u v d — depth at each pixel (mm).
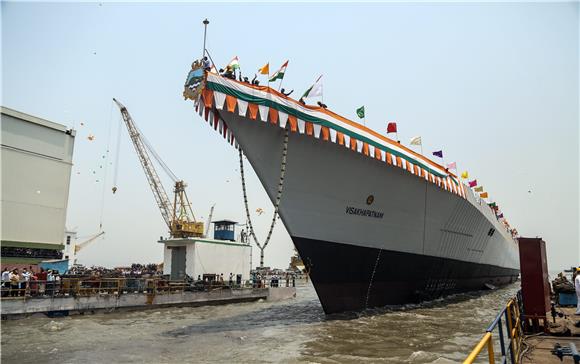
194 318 19906
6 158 27312
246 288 29734
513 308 9773
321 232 16953
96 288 22453
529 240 11008
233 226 38906
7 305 18844
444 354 11180
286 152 15133
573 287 15633
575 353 7133
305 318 17922
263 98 14273
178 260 32375
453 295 28125
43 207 28938
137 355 11539
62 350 12430
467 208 24531
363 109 17828
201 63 13602
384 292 20203
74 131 31312
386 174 18344
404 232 20234
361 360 10555
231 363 10375
